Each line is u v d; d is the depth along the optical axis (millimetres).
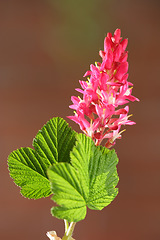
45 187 345
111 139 348
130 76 1473
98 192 328
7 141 1330
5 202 1191
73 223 333
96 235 1183
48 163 342
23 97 1414
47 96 1425
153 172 1308
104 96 337
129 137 1353
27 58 1465
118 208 1227
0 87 1409
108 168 329
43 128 341
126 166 1314
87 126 340
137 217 1228
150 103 1432
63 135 341
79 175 320
